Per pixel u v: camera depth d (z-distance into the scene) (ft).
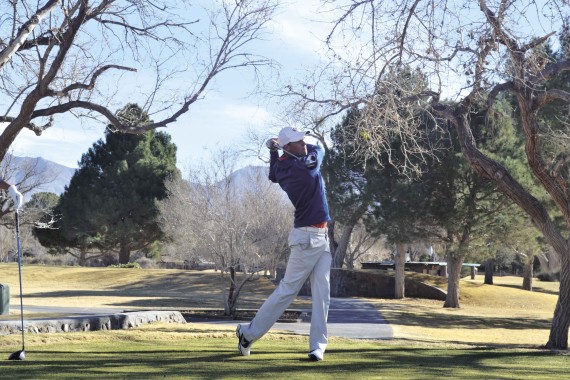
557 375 22.04
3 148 36.35
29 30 33.88
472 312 118.21
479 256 118.21
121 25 39.68
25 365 21.31
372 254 260.01
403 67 37.40
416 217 108.78
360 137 39.40
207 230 86.22
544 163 51.11
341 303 122.83
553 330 52.08
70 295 130.21
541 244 118.01
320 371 20.95
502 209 108.06
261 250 87.20
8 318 67.00
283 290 23.71
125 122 40.52
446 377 20.56
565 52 47.62
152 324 44.96
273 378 19.36
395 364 23.40
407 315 100.01
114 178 184.65
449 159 101.50
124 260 194.08
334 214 119.65
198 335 34.45
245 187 94.58
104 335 32.65
